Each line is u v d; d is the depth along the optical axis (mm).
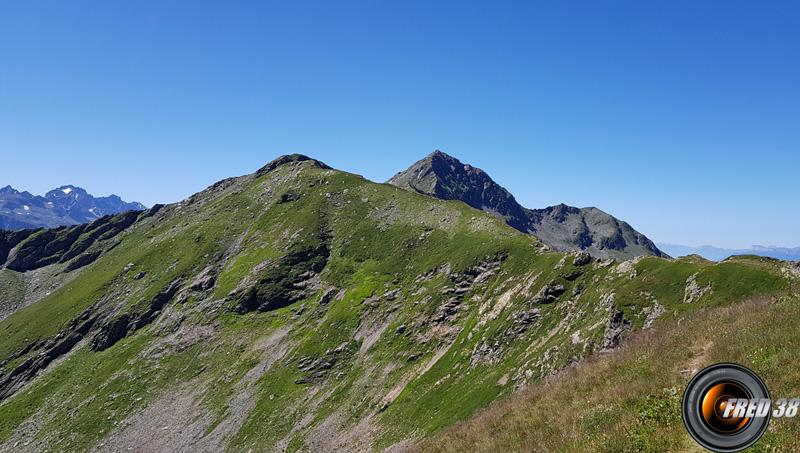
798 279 51500
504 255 116750
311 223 181125
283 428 96625
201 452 98625
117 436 112000
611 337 60469
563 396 27062
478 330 94000
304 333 129750
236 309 150500
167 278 180125
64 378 147125
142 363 139750
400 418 80875
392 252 150750
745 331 23922
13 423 129750
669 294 61375
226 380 120938
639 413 19406
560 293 85188
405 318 115062
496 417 29969
